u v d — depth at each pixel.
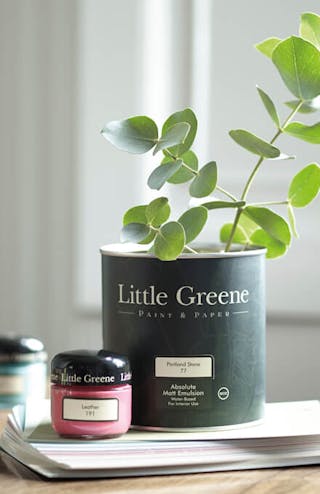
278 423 0.77
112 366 0.72
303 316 1.46
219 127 1.53
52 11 1.60
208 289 0.74
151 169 1.53
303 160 1.50
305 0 1.50
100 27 1.54
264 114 1.52
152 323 0.74
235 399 0.74
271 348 1.49
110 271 0.76
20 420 0.79
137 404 0.75
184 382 0.74
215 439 0.71
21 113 1.63
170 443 0.71
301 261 1.46
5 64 1.63
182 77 1.54
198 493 0.65
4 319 1.65
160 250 0.72
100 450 0.69
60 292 1.62
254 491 0.65
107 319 0.77
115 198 1.54
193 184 0.75
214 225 1.49
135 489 0.66
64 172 1.61
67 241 1.61
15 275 1.64
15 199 1.64
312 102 0.77
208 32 1.53
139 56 1.53
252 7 1.52
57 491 0.66
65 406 0.72
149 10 1.53
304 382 1.48
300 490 0.66
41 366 1.14
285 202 0.81
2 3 1.62
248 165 1.52
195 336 0.74
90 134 1.55
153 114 1.54
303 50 0.74
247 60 1.52
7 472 0.71
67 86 1.60
